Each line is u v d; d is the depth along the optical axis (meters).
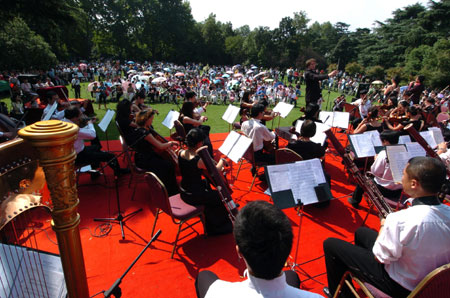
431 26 43.66
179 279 3.02
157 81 20.25
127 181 5.33
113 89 17.28
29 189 1.52
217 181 2.61
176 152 5.78
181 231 3.85
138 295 2.79
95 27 53.09
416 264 1.87
